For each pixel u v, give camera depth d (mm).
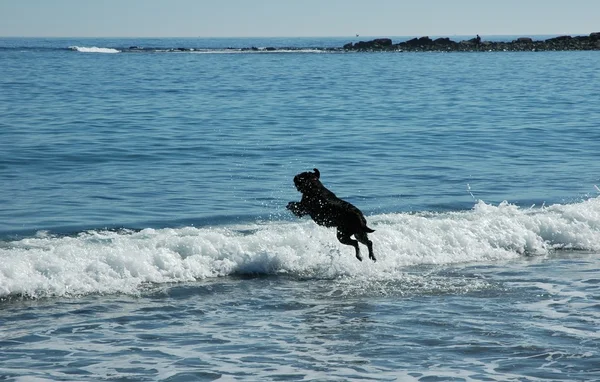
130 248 11703
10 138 23875
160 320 9648
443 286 11281
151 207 15656
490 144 24688
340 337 9086
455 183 18500
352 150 23172
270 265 11977
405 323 9594
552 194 17344
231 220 14719
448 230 13523
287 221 14680
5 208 15250
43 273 10727
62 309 9961
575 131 27828
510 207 15180
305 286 11281
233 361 8289
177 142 24016
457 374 7953
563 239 13938
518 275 11930
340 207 11828
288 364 8219
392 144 24438
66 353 8445
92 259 11172
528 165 21016
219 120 30047
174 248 12016
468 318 9773
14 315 9680
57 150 21891
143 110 33062
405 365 8203
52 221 14320
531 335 9125
